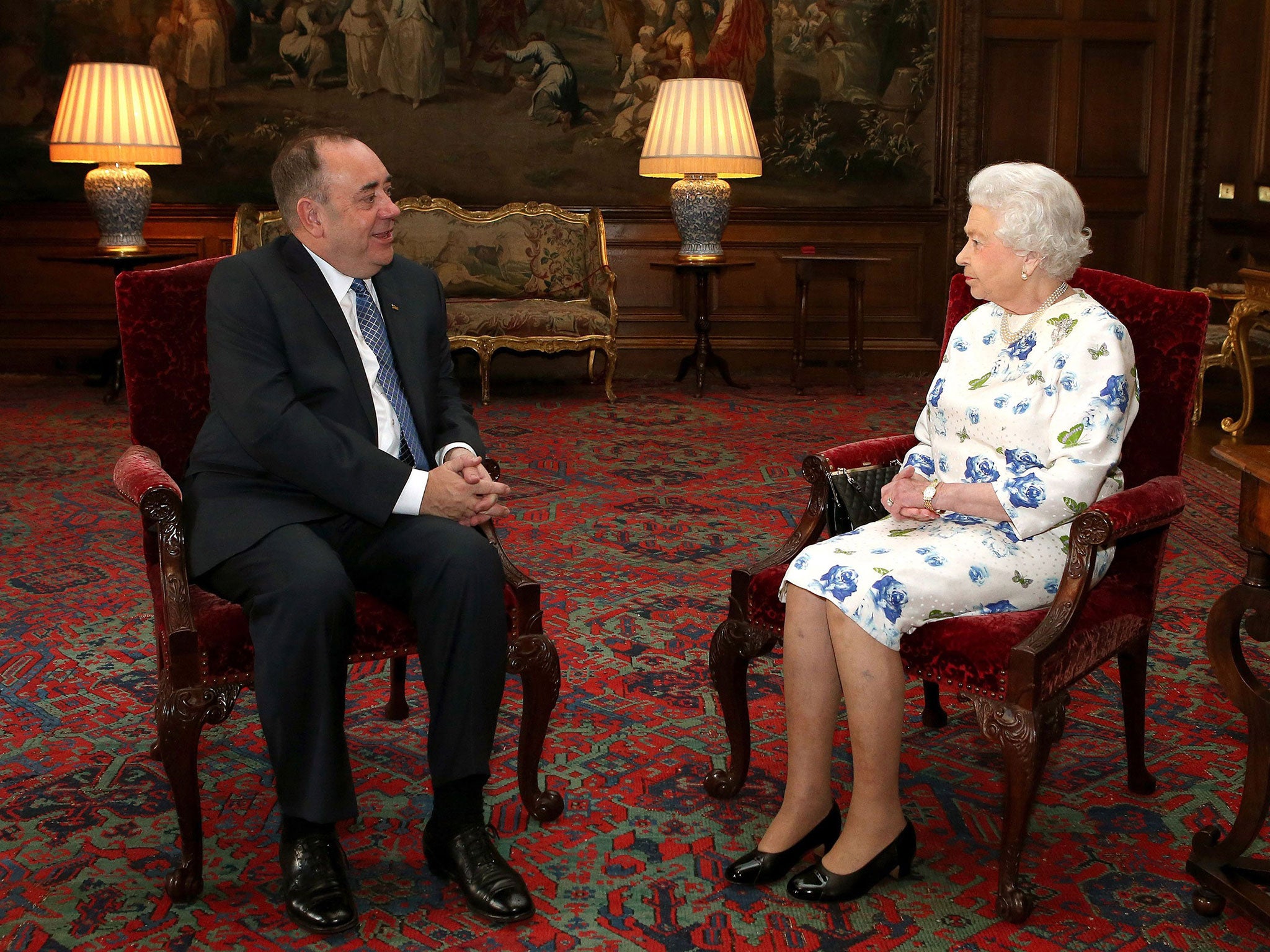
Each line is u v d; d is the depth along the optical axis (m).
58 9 7.72
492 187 8.15
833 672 2.07
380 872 2.14
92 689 2.95
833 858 2.04
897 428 6.38
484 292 7.41
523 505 4.75
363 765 2.56
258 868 2.14
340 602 2.00
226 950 1.89
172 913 2.00
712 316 8.35
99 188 6.91
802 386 7.54
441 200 7.39
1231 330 6.19
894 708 2.01
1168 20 8.16
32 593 3.66
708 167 7.02
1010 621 2.04
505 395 7.52
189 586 2.05
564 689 2.95
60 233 7.94
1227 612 1.94
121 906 2.01
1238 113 7.62
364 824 2.31
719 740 2.68
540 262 7.39
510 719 2.78
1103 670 3.07
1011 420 2.17
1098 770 2.52
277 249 2.31
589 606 3.55
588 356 8.10
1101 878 2.11
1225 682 1.95
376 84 7.96
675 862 2.17
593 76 8.05
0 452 5.66
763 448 5.86
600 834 2.27
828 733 2.09
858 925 1.97
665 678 3.03
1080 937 1.93
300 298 2.25
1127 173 8.38
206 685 2.01
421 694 2.94
